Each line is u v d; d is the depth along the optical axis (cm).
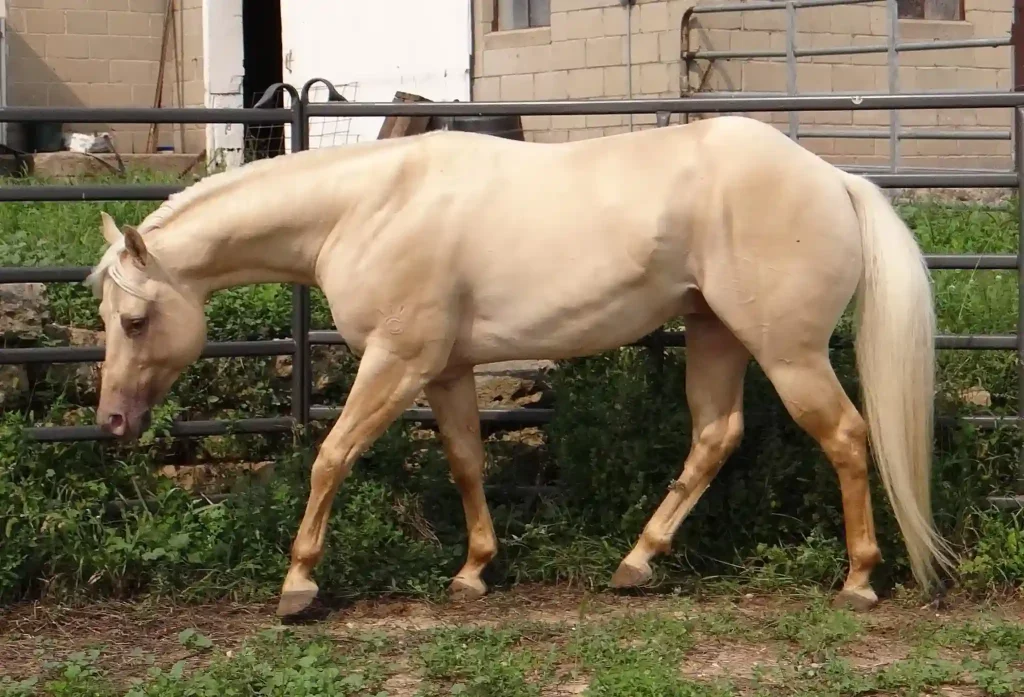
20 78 1263
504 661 400
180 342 447
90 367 557
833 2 890
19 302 561
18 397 541
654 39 970
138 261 437
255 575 484
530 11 1069
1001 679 380
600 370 534
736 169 428
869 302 435
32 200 508
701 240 432
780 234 425
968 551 486
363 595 479
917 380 434
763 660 411
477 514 478
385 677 397
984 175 502
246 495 507
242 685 382
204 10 1195
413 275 436
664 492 501
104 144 1173
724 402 466
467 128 864
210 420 538
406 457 521
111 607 470
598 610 463
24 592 476
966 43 874
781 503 503
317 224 445
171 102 1327
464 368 468
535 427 562
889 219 436
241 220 445
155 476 521
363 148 453
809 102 499
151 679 393
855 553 453
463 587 477
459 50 1085
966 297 609
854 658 412
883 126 921
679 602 466
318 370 563
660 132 446
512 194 441
